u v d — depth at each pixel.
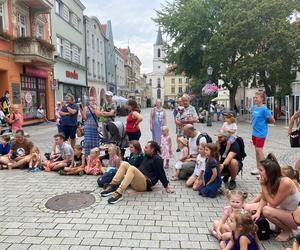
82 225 4.72
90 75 39.34
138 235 4.39
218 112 29.23
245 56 26.66
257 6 25.16
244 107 40.28
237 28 25.05
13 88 18.89
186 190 6.50
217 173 6.04
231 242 3.71
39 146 12.31
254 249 3.62
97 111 8.38
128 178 5.86
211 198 5.98
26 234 4.42
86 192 6.32
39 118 22.44
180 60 31.53
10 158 8.52
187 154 7.42
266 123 7.31
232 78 27.28
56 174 7.83
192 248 4.04
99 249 3.99
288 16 26.53
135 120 8.48
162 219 4.95
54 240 4.24
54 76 25.75
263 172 4.27
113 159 7.15
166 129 8.62
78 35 33.28
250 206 4.52
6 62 18.14
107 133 9.17
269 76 27.64
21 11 20.17
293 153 10.62
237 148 6.64
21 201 5.80
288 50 25.88
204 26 28.92
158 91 118.00
